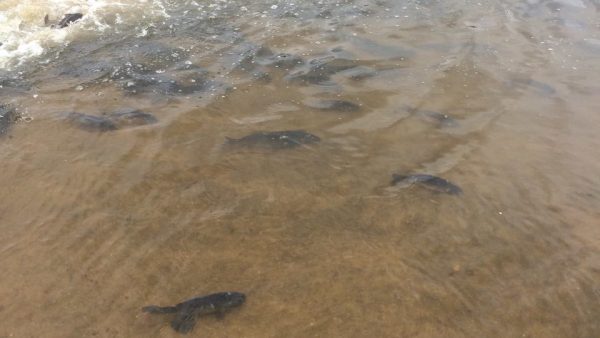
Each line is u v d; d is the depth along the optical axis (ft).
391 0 18.99
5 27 15.92
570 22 18.04
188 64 14.16
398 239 8.60
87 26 16.25
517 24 17.61
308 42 15.62
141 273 7.64
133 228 8.49
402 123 11.92
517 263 8.27
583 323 7.32
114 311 7.04
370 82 13.60
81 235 8.30
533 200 9.76
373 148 10.99
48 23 16.56
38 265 7.73
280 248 8.23
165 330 6.78
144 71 13.73
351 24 16.97
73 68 13.79
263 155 10.52
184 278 7.58
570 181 10.36
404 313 7.24
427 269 8.04
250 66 14.15
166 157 10.31
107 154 10.30
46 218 8.64
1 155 10.11
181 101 12.38
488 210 9.41
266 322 6.95
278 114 12.02
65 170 9.78
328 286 7.57
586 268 8.27
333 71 14.02
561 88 13.92
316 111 12.21
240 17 17.28
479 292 7.69
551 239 8.84
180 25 16.58
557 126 12.22
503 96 13.33
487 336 7.00
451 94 13.25
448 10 18.42
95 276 7.57
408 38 16.20
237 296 7.17
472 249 8.50
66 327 6.80
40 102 12.12
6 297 7.19
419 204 9.43
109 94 12.59
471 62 14.89
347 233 8.64
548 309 7.50
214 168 10.07
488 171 10.50
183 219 8.72
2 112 11.53
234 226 8.63
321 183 9.83
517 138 11.66
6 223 8.50
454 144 11.30
